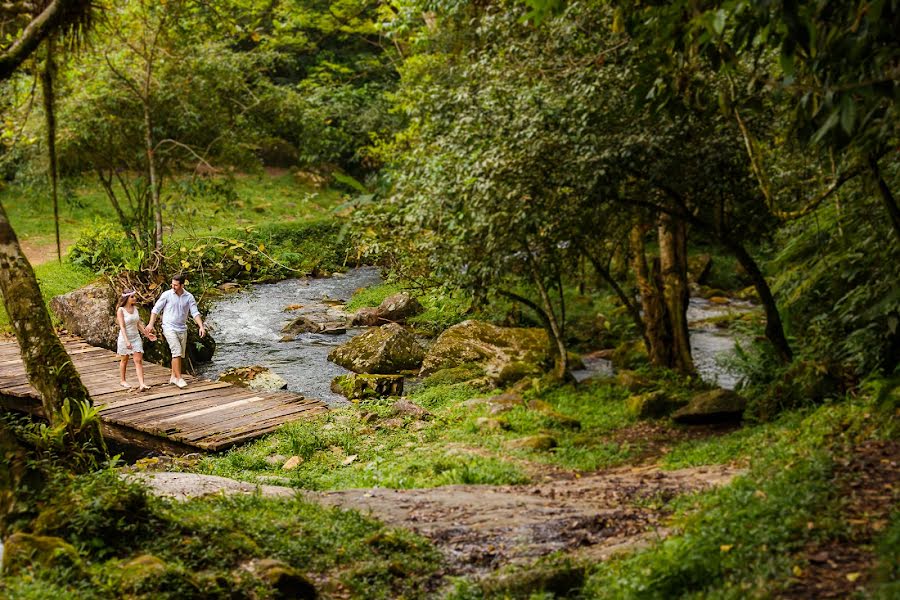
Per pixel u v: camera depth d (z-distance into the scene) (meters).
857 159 7.74
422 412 13.46
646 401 13.00
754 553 4.88
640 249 16.23
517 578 5.46
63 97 19.05
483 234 13.22
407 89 21.89
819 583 4.41
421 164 14.55
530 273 14.60
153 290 19.28
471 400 14.52
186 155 21.38
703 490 7.37
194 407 13.95
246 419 13.27
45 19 7.38
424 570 6.07
